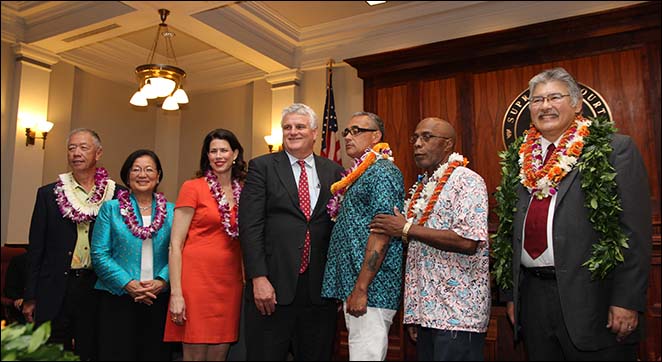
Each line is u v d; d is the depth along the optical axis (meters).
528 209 1.86
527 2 4.61
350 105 4.86
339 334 3.34
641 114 3.92
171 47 3.87
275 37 4.25
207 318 2.06
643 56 3.95
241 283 2.20
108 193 2.23
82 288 2.17
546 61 4.17
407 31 4.97
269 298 1.92
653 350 3.63
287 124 2.08
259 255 1.96
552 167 1.80
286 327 1.99
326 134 4.36
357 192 1.86
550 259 1.76
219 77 4.06
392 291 1.82
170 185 3.36
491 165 3.80
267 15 4.04
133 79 3.51
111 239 2.12
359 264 1.79
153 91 3.06
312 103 4.54
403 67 4.56
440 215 1.83
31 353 0.99
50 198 2.19
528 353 1.82
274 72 4.24
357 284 1.73
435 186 1.89
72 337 2.16
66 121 3.16
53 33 2.83
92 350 2.13
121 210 2.12
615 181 1.71
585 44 4.10
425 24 4.95
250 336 2.00
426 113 4.44
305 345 2.02
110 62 3.46
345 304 1.81
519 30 4.17
